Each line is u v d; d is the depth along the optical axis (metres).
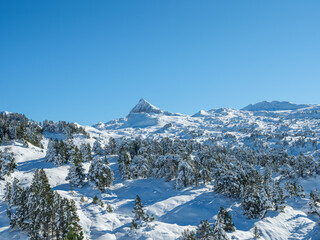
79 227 48.59
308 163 111.50
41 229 48.19
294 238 52.50
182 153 112.25
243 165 87.12
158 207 68.56
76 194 76.81
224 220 52.69
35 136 154.12
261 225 55.94
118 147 133.62
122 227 55.59
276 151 140.25
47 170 99.44
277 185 70.12
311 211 68.88
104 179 83.00
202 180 92.81
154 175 98.69
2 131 144.38
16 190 63.56
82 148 123.81
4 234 52.09
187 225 57.03
